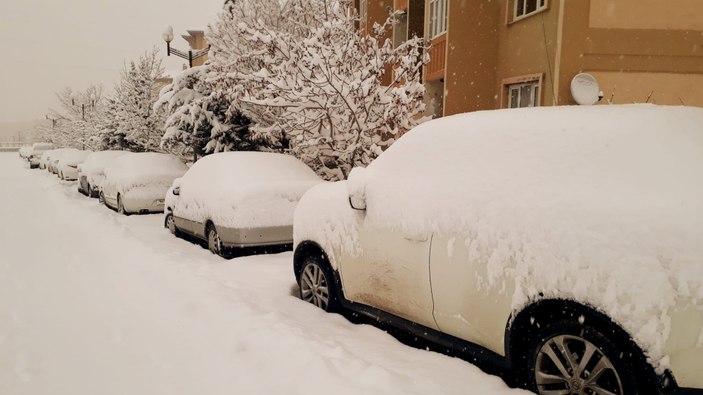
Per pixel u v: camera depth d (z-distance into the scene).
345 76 9.66
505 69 11.61
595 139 3.04
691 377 2.39
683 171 2.66
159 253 7.54
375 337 4.21
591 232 2.73
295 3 12.72
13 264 7.11
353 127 9.88
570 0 9.10
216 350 3.99
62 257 7.57
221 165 8.05
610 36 9.16
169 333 4.39
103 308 5.11
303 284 5.34
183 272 6.23
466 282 3.37
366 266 4.30
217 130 14.45
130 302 5.28
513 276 3.06
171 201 9.68
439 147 3.90
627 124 3.01
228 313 4.70
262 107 12.08
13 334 4.44
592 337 2.70
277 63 10.23
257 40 10.03
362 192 4.28
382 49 10.16
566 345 2.86
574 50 9.20
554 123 3.30
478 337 3.36
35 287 5.91
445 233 3.52
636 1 9.12
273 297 5.38
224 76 11.10
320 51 9.22
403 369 3.50
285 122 11.12
